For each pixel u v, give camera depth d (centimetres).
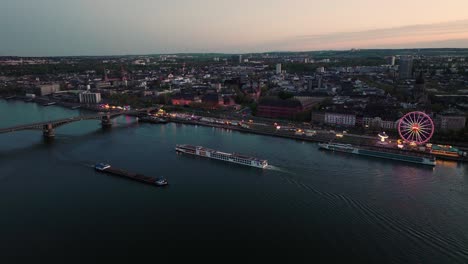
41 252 13900
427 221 15888
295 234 15075
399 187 19588
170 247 14212
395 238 14688
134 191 19588
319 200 18138
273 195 18812
